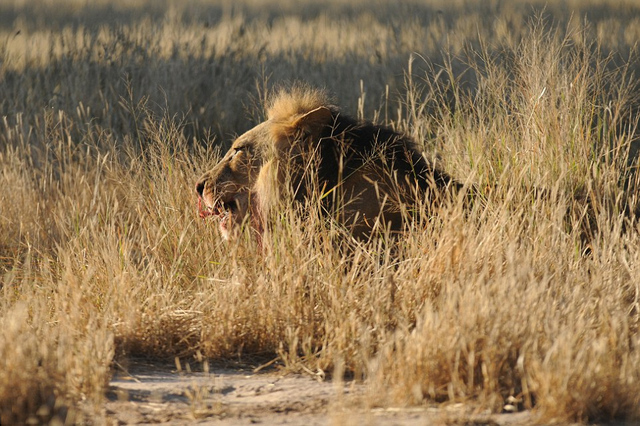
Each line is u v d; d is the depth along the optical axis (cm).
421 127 2148
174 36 3488
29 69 3159
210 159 2061
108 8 7469
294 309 1449
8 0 9544
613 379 1108
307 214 1619
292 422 1097
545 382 1083
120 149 2502
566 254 1542
